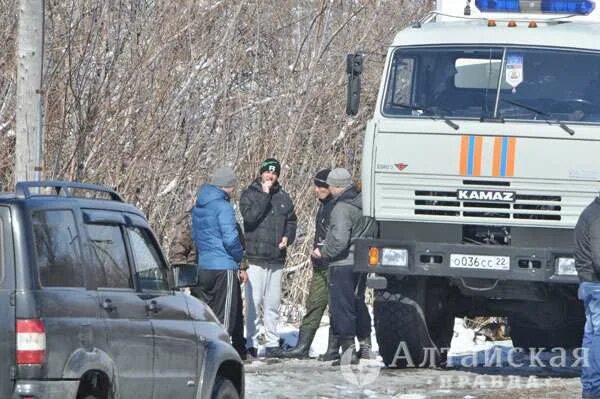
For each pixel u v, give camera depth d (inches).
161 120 2386.8
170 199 2415.1
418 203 1759.4
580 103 1739.7
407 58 1798.7
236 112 2645.2
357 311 1996.8
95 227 1131.9
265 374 1809.8
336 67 2972.4
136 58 2389.3
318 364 1959.9
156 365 1165.7
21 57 1718.8
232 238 1916.8
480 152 1736.0
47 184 1115.9
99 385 1091.3
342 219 1911.9
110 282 1131.9
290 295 2618.1
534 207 1733.5
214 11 2684.5
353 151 2945.4
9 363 1007.0
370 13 3223.4
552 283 1750.7
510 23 1819.6
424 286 1859.0
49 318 1025.5
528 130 1726.1
